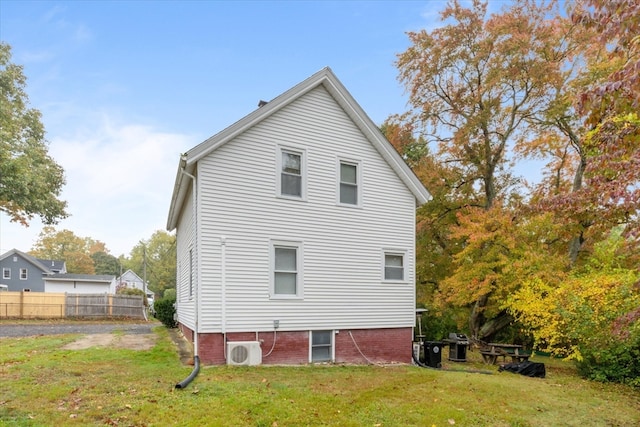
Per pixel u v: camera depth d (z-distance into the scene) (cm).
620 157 551
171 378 726
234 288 945
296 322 1014
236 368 868
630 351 989
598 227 1201
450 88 1758
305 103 1085
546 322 1176
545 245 1446
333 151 1119
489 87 1575
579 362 1084
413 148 1959
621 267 1303
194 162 926
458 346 1308
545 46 1510
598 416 691
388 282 1174
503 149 1753
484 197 1888
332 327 1066
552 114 1501
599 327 1014
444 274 1877
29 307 2358
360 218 1144
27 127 2820
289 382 767
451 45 1642
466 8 1627
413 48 1736
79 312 2444
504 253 1392
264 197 1002
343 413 601
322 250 1073
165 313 1677
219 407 582
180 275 1441
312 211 1068
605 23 473
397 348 1168
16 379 687
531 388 847
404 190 1237
